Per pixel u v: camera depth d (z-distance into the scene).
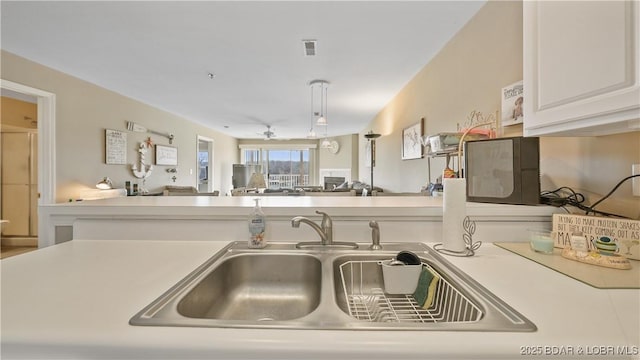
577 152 1.21
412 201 1.44
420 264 0.93
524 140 1.16
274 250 1.06
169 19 2.24
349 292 1.00
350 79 3.64
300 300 1.01
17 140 4.18
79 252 1.01
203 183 7.82
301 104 4.98
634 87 0.67
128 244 1.13
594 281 0.73
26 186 4.20
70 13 2.16
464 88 2.27
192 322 0.53
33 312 0.56
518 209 1.14
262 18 2.23
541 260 0.91
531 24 0.99
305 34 2.46
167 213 1.19
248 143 9.70
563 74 0.86
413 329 0.51
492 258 0.95
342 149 8.72
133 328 0.51
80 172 3.62
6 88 2.83
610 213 1.06
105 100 4.04
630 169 1.00
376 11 2.12
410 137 3.59
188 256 0.97
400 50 2.76
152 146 5.13
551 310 0.57
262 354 0.48
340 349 0.47
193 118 6.25
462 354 0.47
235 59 3.04
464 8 2.05
